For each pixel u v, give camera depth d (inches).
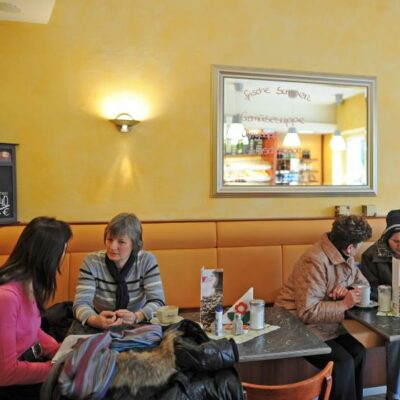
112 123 113.1
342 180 129.1
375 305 83.0
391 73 132.3
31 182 109.0
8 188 106.0
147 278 79.4
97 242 106.5
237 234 114.9
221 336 68.2
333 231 87.0
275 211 124.4
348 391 75.2
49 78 109.3
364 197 131.3
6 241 101.0
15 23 107.0
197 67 117.7
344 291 83.7
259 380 93.5
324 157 127.6
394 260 79.3
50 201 110.2
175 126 116.9
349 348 83.3
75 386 43.3
